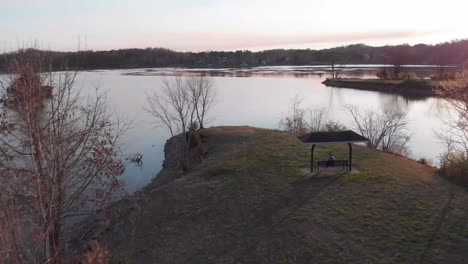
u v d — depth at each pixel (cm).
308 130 4097
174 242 1731
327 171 2356
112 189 1349
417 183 2094
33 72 1013
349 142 2159
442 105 6072
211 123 5503
